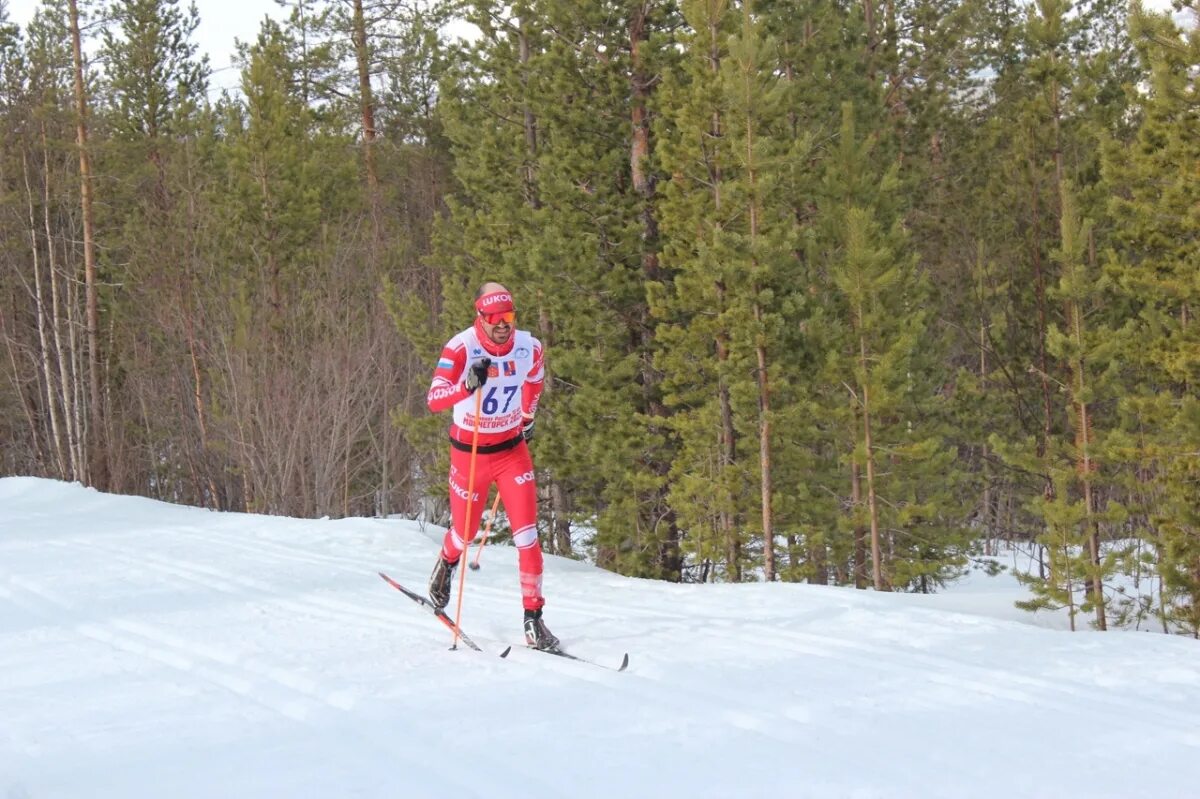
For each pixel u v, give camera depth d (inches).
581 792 135.5
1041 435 692.7
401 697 178.5
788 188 625.9
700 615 252.8
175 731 160.7
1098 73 618.2
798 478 648.4
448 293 721.0
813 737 157.8
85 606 263.9
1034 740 157.2
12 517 456.1
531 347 219.6
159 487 1141.7
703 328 576.4
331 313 795.4
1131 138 667.4
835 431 643.5
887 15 888.3
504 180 709.9
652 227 663.8
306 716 169.5
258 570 319.3
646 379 673.6
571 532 825.5
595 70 658.2
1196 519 471.2
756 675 193.3
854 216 570.9
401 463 861.2
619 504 666.8
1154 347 507.5
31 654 214.7
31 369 1201.4
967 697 179.3
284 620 245.8
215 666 203.0
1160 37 474.3
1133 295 537.3
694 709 171.5
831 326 580.4
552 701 175.9
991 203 701.9
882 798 134.3
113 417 1135.6
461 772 142.2
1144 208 498.3
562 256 624.1
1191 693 182.4
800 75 729.0
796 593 274.8
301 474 735.7
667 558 677.9
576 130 672.4
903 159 887.7
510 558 357.4
